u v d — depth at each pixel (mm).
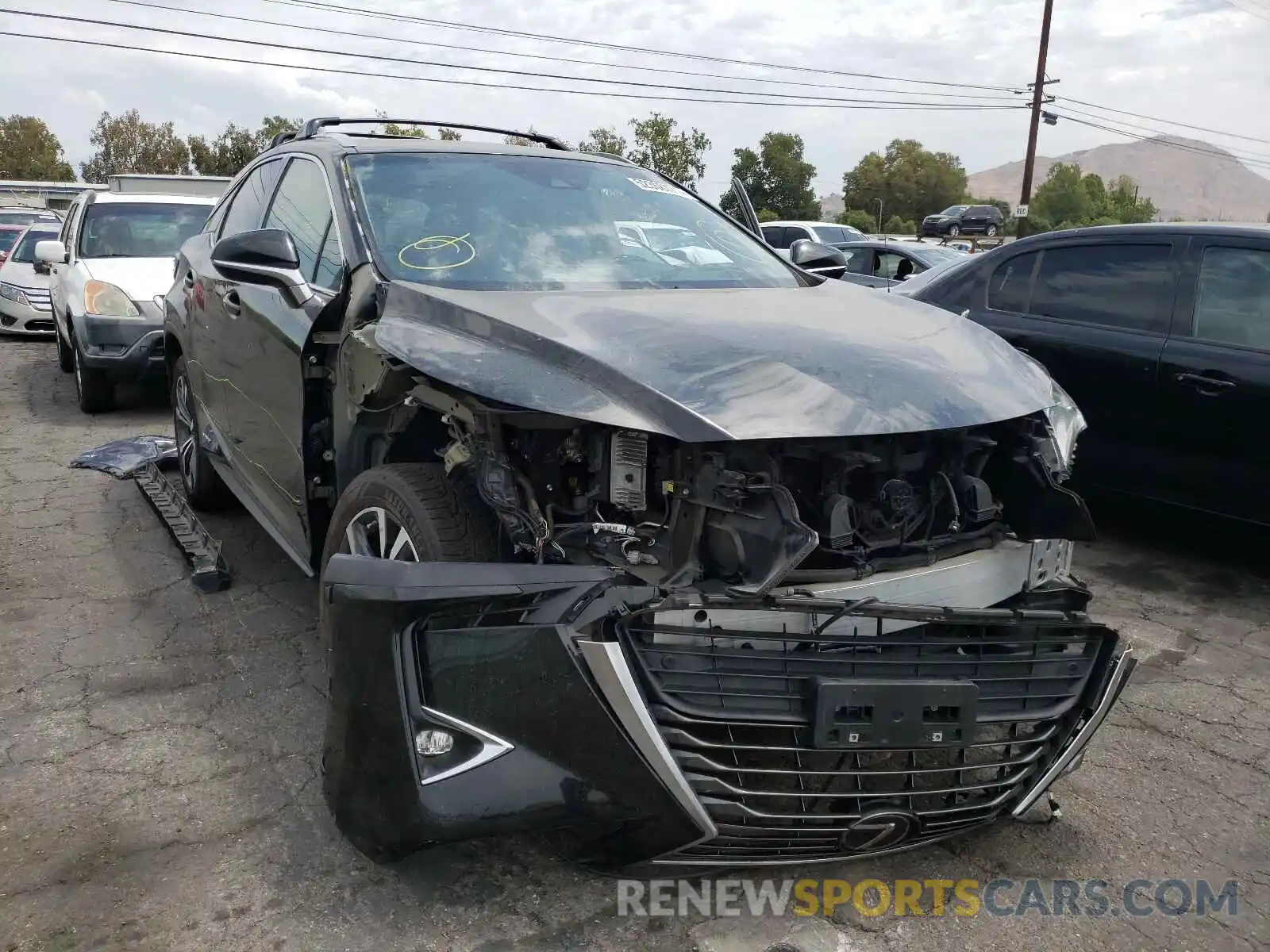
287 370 3344
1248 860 2648
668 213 3869
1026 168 35906
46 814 2668
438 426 2881
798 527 2100
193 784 2826
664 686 2057
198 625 3916
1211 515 4629
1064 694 2414
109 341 7688
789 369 2412
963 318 3225
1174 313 4762
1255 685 3719
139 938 2217
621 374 2328
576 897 2400
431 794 2061
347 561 2205
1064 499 2568
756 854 2201
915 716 2174
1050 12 34875
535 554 2324
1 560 4602
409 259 3125
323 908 2330
